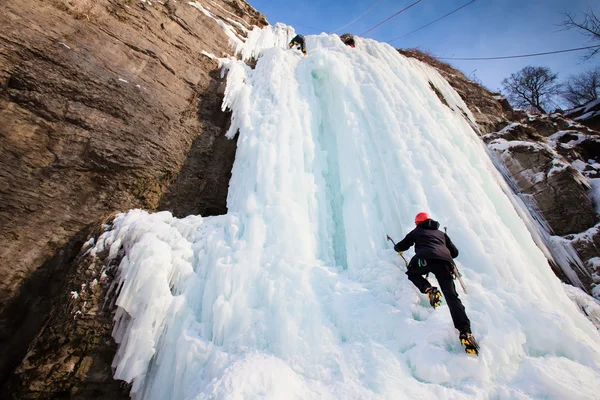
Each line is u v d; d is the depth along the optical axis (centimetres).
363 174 495
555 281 418
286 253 398
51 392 303
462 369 254
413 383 248
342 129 567
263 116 593
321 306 344
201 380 273
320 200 488
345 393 243
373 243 419
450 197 446
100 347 329
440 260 304
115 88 534
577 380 240
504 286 349
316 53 716
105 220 445
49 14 494
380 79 655
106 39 559
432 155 518
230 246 403
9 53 438
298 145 532
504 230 447
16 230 407
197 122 654
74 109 482
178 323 332
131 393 302
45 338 328
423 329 293
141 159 538
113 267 371
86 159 480
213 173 647
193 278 367
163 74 630
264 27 1041
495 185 532
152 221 421
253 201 453
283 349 292
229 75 727
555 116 1204
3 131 418
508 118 1127
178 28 724
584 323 358
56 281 422
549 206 677
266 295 344
